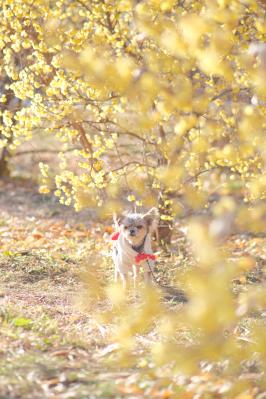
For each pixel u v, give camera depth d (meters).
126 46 10.33
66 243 12.71
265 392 5.77
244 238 13.56
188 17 5.72
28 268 10.35
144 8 6.82
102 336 7.38
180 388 5.90
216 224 5.65
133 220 9.26
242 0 6.67
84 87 9.17
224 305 4.49
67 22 11.09
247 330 7.46
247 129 6.21
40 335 7.19
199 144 7.66
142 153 11.97
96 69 5.77
